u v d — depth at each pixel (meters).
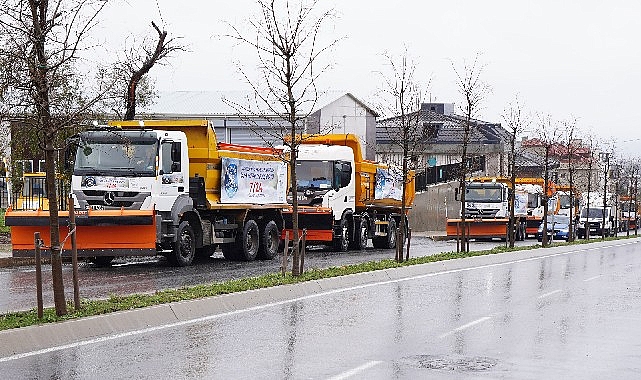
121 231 28.62
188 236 31.06
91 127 28.81
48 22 15.95
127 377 12.30
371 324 17.66
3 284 24.11
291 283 23.22
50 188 16.27
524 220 65.88
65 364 13.17
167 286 23.83
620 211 93.81
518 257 41.62
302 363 13.42
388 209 46.22
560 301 22.39
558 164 82.50
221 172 32.62
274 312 19.31
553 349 15.02
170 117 68.81
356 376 12.52
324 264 33.03
